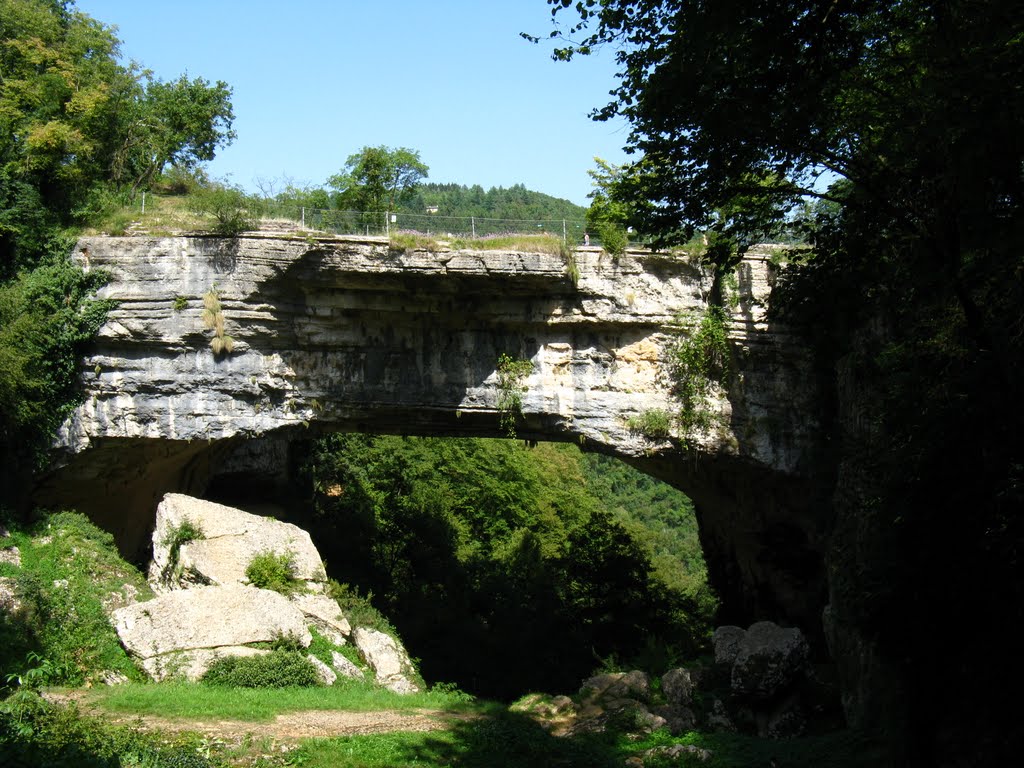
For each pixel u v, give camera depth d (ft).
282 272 106.63
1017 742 49.65
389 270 105.50
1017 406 47.37
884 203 56.34
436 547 157.89
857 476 78.28
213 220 108.88
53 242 108.78
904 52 59.26
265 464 147.13
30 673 58.18
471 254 105.50
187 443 115.65
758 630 85.25
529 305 111.34
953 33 48.83
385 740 70.64
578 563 138.51
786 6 52.16
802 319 84.69
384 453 175.83
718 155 58.03
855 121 62.13
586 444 114.32
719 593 137.80
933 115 47.44
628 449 113.09
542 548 182.09
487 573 154.40
